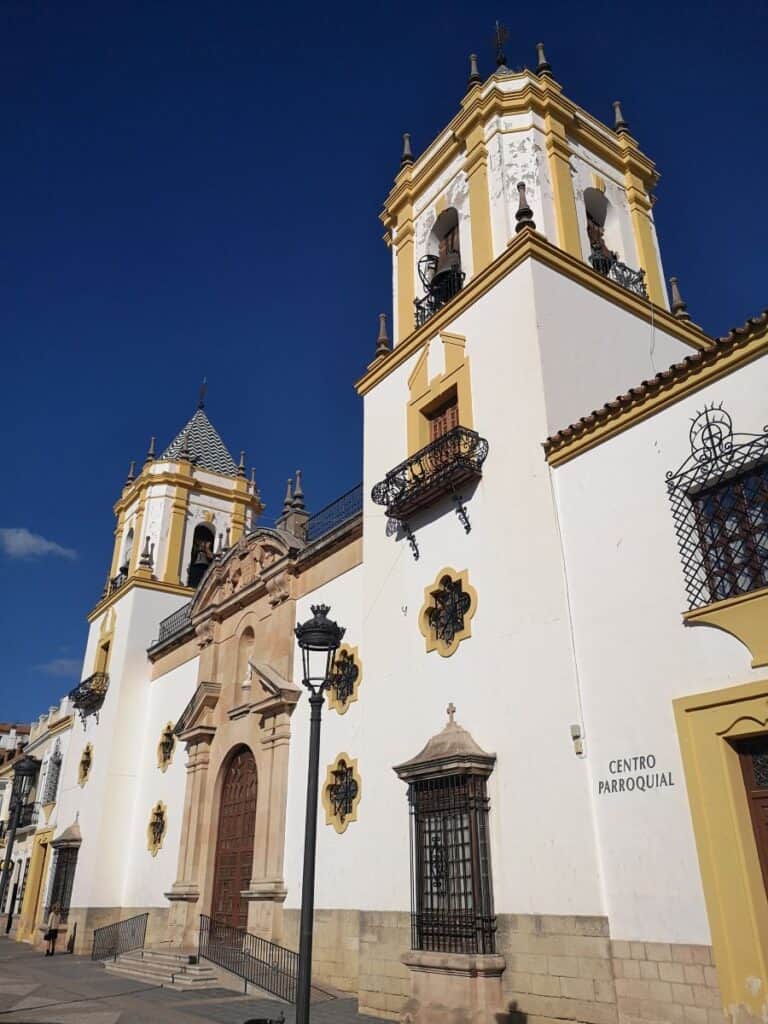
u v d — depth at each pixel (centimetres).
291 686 1966
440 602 1434
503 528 1324
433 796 1283
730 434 1029
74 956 2500
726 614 966
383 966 1319
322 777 1756
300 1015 853
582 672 1120
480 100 1761
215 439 3591
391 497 1563
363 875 1418
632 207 1861
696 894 918
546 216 1614
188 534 3275
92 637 3338
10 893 3741
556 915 1050
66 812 3045
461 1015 1083
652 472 1112
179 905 2139
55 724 3606
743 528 990
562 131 1744
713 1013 871
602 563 1142
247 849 2022
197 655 2611
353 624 1800
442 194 1850
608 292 1538
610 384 1453
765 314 1004
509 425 1373
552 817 1095
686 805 953
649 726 1017
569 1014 1001
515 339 1420
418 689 1414
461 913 1176
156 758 2709
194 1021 1300
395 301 1900
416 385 1648
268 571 2175
